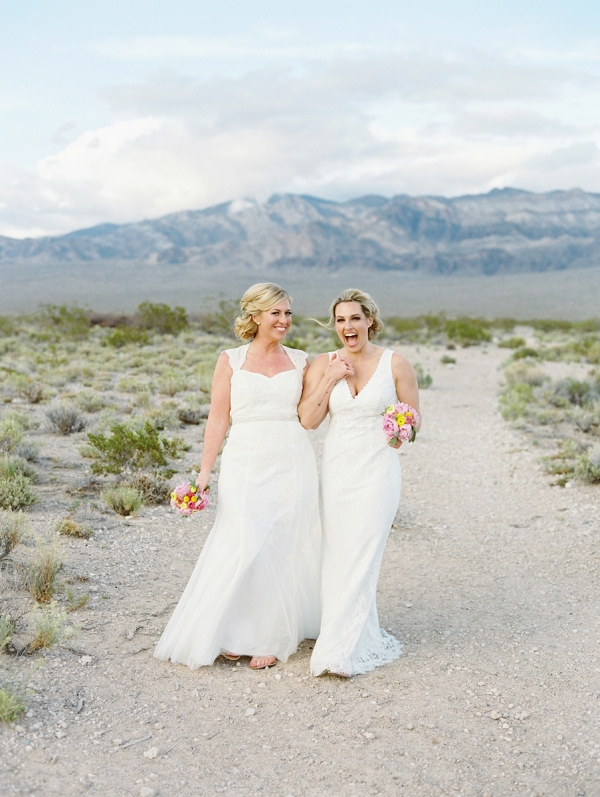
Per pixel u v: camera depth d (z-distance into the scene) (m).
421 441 12.09
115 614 4.91
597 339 39.56
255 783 3.28
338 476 4.43
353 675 4.28
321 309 131.25
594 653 4.73
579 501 8.48
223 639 4.29
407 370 4.53
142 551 6.20
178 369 20.53
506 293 187.38
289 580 4.37
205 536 6.78
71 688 3.93
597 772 3.44
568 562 6.59
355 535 4.37
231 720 3.77
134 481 7.74
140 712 3.78
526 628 5.12
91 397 13.31
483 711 3.95
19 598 4.89
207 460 4.49
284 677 4.24
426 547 6.98
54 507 7.04
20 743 3.39
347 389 4.45
